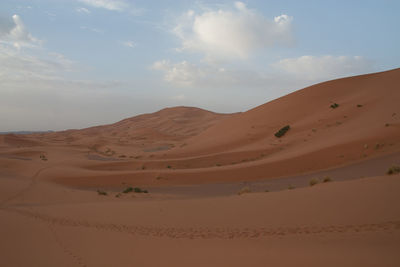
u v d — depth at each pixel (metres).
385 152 31.36
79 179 37.22
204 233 9.37
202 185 32.38
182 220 10.95
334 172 29.09
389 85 57.97
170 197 21.91
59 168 45.03
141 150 86.56
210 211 11.63
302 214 9.72
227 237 8.80
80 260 8.07
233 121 81.25
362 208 9.23
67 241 9.75
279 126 62.97
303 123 57.12
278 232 8.64
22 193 24.09
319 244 7.45
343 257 6.54
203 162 48.34
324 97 67.00
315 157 34.94
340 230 8.09
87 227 11.27
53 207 15.89
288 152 42.78
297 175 32.09
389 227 7.76
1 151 75.88
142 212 12.69
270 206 11.10
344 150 34.44
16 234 10.64
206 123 184.00
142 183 35.25
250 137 62.28
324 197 10.94
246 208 11.35
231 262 7.05
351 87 67.56
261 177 33.47
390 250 6.57
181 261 7.44
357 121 46.94
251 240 8.33
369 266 6.00
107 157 74.12
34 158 68.06
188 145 75.31
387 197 9.64
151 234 9.80
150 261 7.66
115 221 11.77
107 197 21.95
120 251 8.56
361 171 26.64
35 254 8.62
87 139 139.50
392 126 36.50
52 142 135.25
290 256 6.97
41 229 11.29
